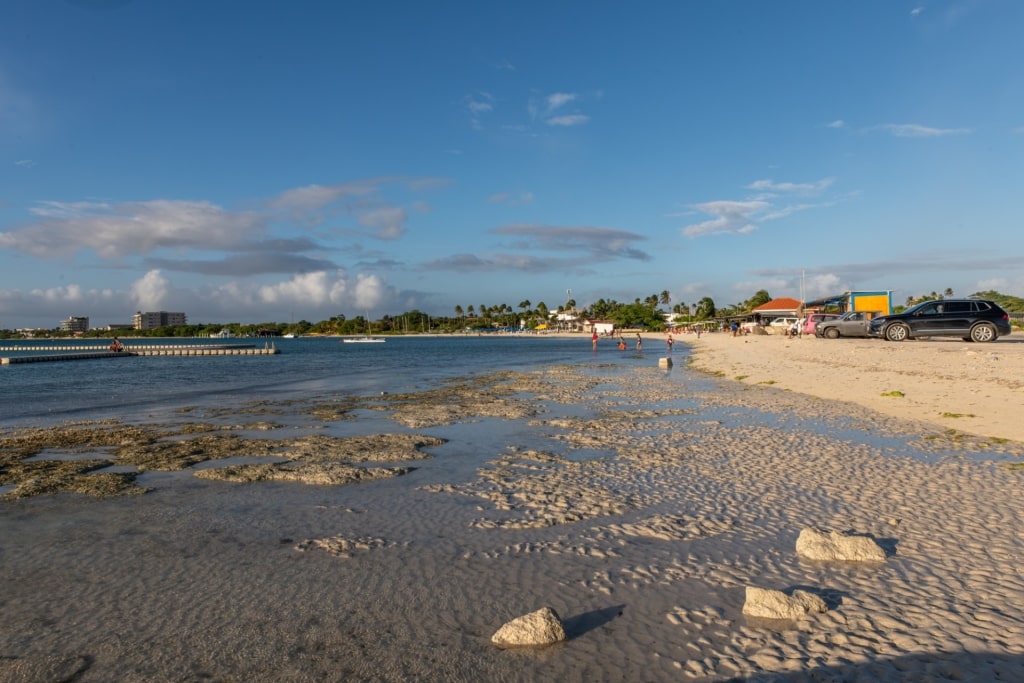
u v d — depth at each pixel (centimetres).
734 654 463
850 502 826
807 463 1059
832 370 2611
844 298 6800
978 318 3456
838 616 513
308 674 447
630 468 1072
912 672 427
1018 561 610
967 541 668
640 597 564
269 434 1536
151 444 1405
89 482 1016
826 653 458
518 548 692
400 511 841
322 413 1936
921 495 843
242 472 1081
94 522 807
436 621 526
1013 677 416
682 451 1205
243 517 823
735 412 1712
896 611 518
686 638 489
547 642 483
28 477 1066
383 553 684
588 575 615
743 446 1230
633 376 3212
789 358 3388
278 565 653
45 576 632
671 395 2197
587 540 714
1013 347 3034
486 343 14062
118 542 730
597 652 472
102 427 1720
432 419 1730
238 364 6059
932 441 1197
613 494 905
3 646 494
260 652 479
